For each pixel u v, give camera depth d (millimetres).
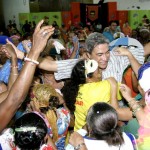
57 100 1993
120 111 2033
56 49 2863
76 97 2115
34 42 1116
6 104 1080
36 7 18047
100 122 1568
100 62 2334
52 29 1135
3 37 2697
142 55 2756
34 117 1454
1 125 1104
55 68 2525
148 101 1760
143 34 3473
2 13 17547
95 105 1667
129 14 17453
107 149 1589
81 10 17547
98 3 17625
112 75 2488
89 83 2107
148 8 18078
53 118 1946
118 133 1611
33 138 1382
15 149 1521
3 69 2270
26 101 1952
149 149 1720
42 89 1949
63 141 2090
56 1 18281
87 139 1635
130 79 2543
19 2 17688
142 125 1774
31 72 1099
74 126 2221
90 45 2324
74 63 2523
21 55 1987
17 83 1082
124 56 2549
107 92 2053
